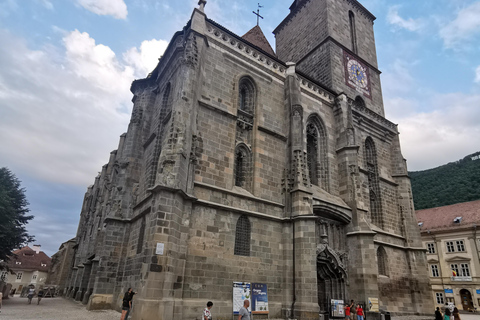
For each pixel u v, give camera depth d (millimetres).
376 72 47844
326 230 29219
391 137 41938
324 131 33938
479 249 56469
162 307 17594
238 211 24000
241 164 27250
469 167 106625
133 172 30141
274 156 28391
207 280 21188
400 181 39719
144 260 19062
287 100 30969
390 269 33594
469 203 65250
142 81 34219
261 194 26406
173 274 19125
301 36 48938
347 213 30453
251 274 23344
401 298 33406
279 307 23828
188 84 23781
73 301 40375
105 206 32375
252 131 28250
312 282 23531
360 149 37062
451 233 60844
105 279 25828
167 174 20516
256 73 30047
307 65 45406
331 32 43688
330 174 32438
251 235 24328
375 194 37094
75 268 52250
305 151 29875
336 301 26156
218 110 25844
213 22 28047
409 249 36312
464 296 56906
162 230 19125
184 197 21219
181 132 22031
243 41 29625
